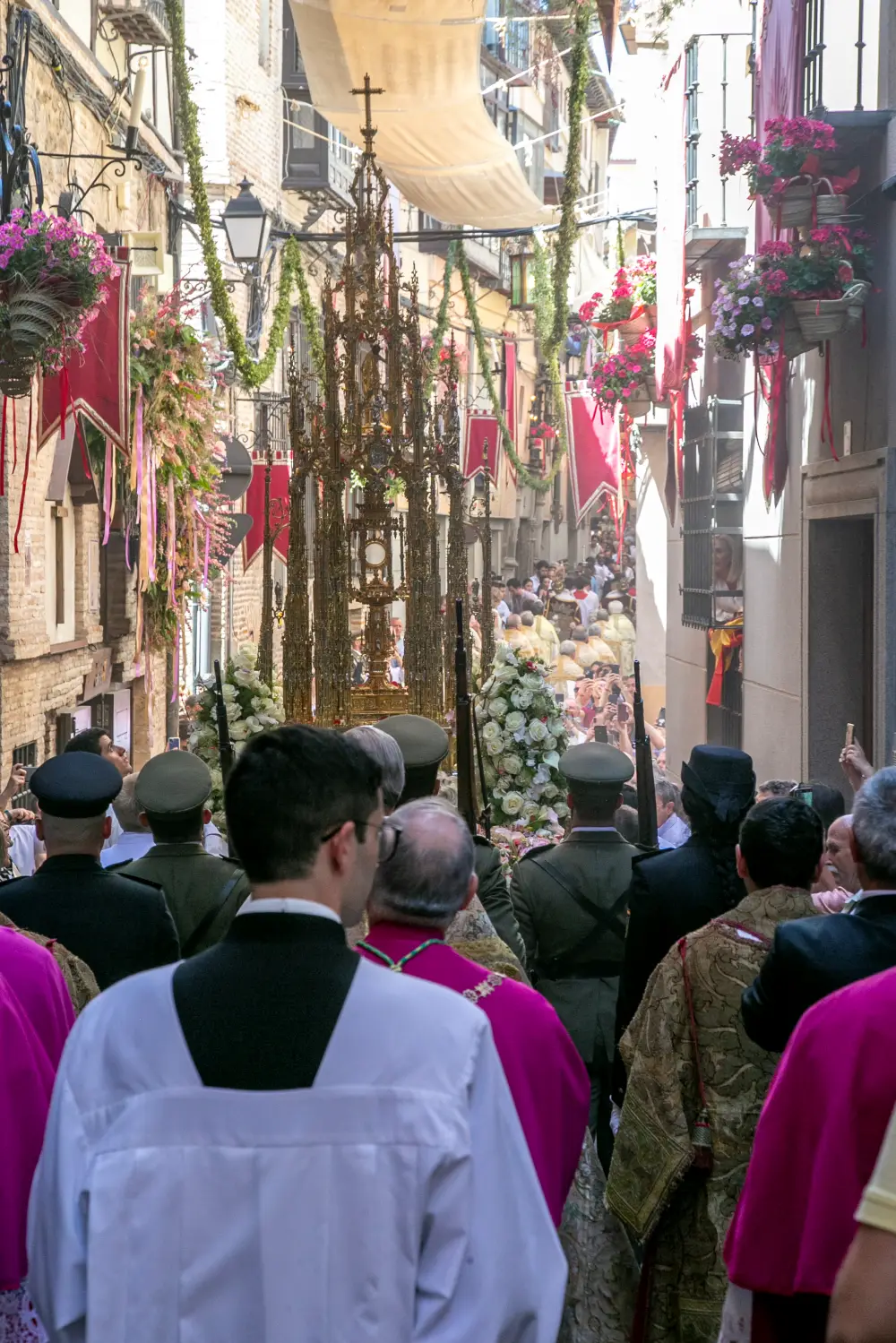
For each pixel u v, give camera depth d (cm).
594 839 689
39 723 1677
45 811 583
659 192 2031
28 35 1382
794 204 1217
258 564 3180
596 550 6156
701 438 1862
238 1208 272
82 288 1068
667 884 570
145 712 2248
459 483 1420
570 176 1565
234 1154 272
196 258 2769
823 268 1198
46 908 572
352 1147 272
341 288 1424
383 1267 269
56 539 1795
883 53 1186
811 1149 353
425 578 1380
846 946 418
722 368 1881
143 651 2134
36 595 1625
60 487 1600
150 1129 274
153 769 677
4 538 1504
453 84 1627
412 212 4584
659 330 2027
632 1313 528
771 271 1212
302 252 3478
